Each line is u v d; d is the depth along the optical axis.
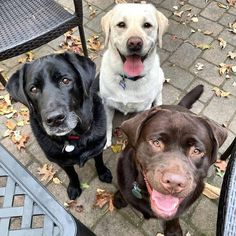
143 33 0.67
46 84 0.54
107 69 0.72
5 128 0.87
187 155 0.46
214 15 1.08
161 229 0.70
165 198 0.49
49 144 0.61
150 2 1.12
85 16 1.08
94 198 0.75
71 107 0.56
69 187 0.74
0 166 0.43
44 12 0.72
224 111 0.88
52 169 0.79
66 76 0.55
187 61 0.97
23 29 0.69
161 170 0.44
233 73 0.95
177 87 0.92
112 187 0.76
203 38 1.02
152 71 0.73
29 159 0.81
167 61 0.98
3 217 0.40
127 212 0.72
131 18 0.67
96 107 0.65
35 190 0.41
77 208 0.73
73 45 1.01
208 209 0.72
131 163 0.57
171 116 0.47
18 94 0.57
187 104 0.73
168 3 1.11
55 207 0.40
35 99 0.56
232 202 0.43
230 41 1.02
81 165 0.67
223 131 0.48
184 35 1.03
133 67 0.69
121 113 0.88
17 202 0.49
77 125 0.58
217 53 0.99
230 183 0.44
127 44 0.67
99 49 1.00
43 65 0.54
